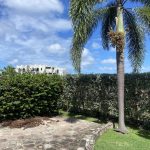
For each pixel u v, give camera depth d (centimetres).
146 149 900
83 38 1137
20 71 1501
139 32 1307
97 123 1289
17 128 1196
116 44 1121
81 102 1491
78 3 1061
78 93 1502
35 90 1352
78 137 1038
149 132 1139
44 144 958
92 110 1445
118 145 931
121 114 1128
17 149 907
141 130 1169
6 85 1279
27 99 1323
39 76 1389
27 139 1020
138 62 1357
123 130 1105
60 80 1506
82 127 1200
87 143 925
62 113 1531
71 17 1069
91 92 1433
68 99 1555
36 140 1005
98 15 1285
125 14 1267
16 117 1327
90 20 1173
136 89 1212
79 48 1186
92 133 1057
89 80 1438
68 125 1243
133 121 1255
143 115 1193
